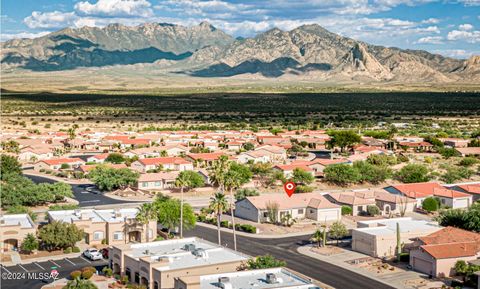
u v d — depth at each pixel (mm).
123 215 145500
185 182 148375
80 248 133125
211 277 96688
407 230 134250
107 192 197625
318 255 129250
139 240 138250
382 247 127875
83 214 143500
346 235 147625
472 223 136125
